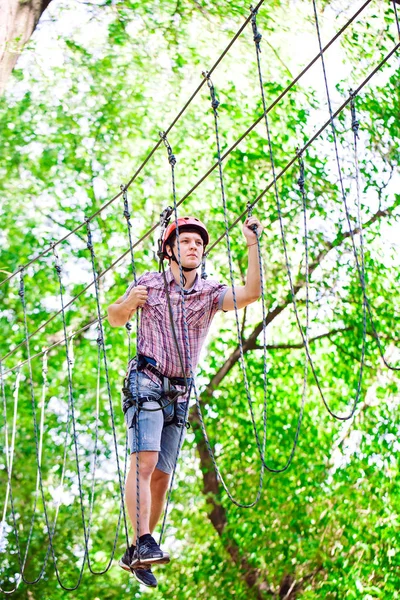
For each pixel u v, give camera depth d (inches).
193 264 145.6
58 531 456.8
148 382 143.9
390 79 498.6
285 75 502.6
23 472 457.7
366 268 466.9
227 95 487.8
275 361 459.2
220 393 452.1
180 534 454.9
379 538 433.7
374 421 451.2
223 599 434.0
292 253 470.9
